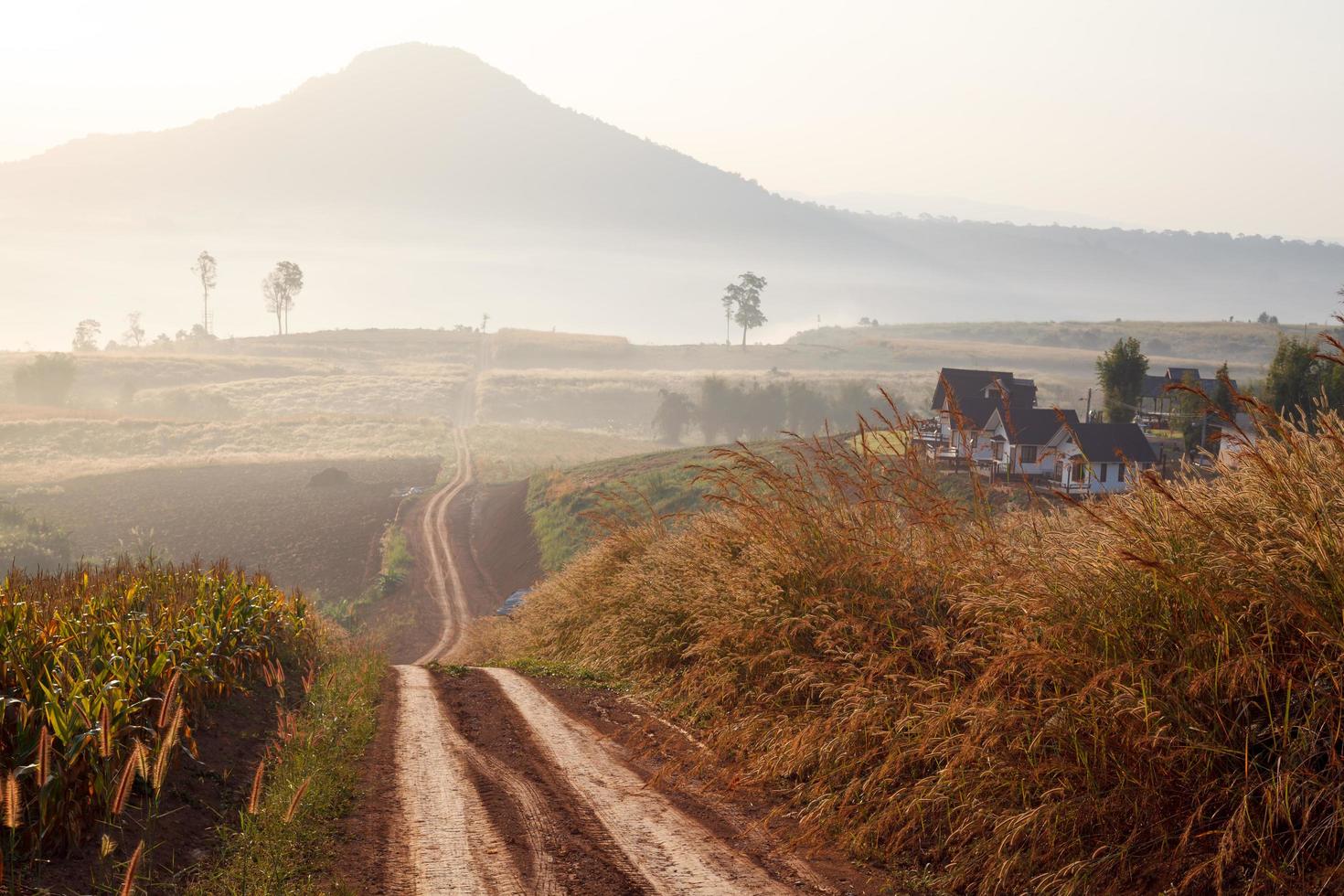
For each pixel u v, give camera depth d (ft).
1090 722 18.54
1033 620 21.09
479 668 49.67
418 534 214.28
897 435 30.17
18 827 17.54
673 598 39.65
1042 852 17.99
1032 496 27.50
